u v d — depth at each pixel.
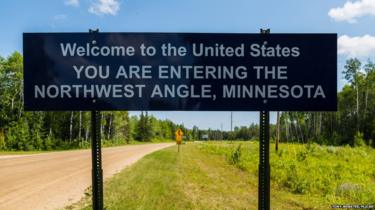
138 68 5.80
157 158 31.28
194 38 5.80
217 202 10.95
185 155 36.34
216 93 5.82
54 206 10.76
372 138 69.62
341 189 13.00
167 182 14.88
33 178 17.12
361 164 23.86
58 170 20.72
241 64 5.82
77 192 13.21
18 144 55.44
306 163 22.23
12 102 61.84
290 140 104.62
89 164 24.77
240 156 26.11
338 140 73.88
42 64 5.79
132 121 134.75
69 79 5.80
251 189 13.95
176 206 10.13
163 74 5.80
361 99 77.88
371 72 75.19
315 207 10.69
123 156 35.72
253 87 5.82
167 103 5.82
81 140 71.19
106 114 90.31
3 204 11.06
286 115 94.38
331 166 20.86
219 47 5.80
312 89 5.81
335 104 5.80
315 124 91.00
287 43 5.81
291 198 12.02
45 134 68.00
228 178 17.00
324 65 5.81
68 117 75.44
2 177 17.45
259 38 5.81
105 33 5.78
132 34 5.79
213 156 35.25
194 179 16.19
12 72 62.94
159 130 166.00
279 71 5.82
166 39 5.80
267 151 5.73
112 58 5.80
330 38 5.80
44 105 5.79
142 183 14.65
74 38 5.78
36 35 5.78
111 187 13.68
